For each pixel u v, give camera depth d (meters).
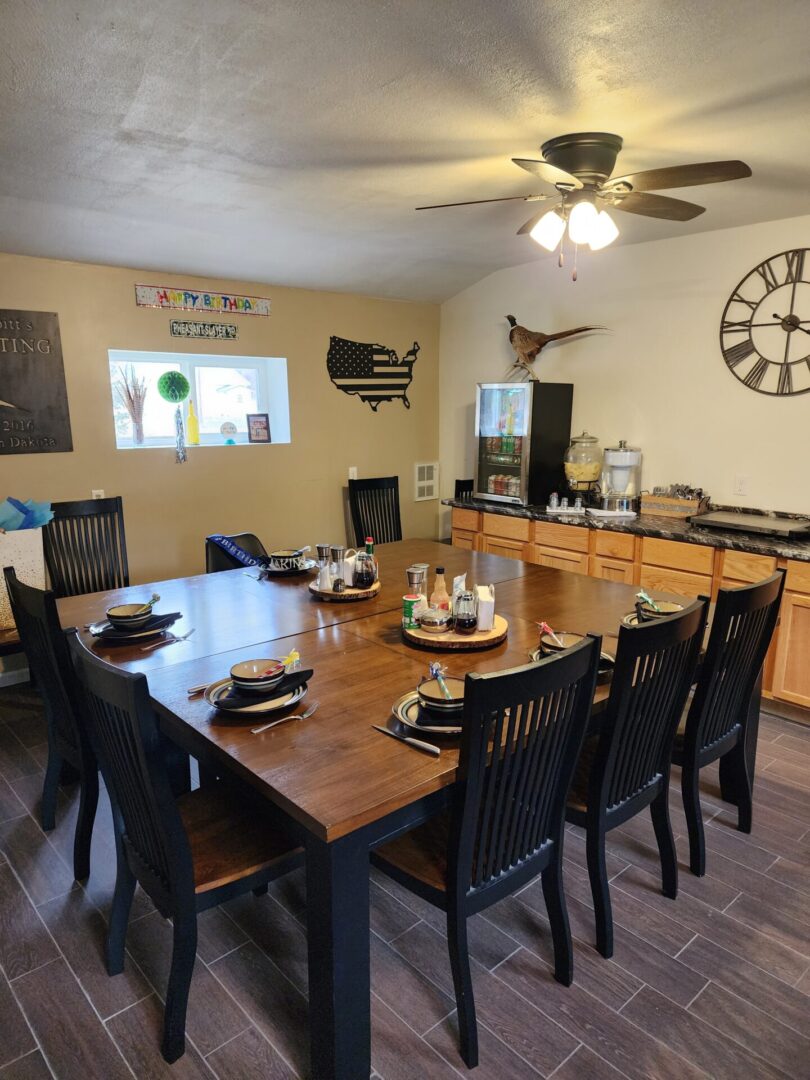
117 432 4.04
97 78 1.91
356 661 2.01
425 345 5.25
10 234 3.15
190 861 1.44
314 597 2.70
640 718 1.75
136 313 3.81
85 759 2.01
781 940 1.87
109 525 3.44
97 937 1.88
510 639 2.18
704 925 1.92
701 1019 1.62
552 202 3.14
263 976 1.75
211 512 4.28
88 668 1.42
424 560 3.31
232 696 1.74
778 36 1.71
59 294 3.54
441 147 2.45
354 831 1.29
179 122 2.21
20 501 3.33
